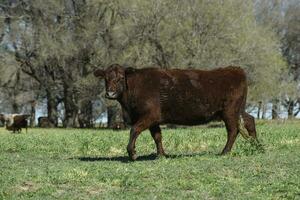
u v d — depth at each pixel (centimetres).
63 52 7644
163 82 2066
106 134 4197
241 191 1428
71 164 1998
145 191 1435
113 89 2034
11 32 8081
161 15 7112
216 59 6869
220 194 1393
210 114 2138
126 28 7288
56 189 1489
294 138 3278
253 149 2177
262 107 9975
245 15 7188
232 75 2159
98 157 2372
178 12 7062
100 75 2089
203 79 2116
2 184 1546
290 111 10788
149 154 2394
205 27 6950
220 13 6919
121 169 1766
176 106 2080
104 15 7619
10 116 7294
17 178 1627
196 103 2097
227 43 6969
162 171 1706
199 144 3000
